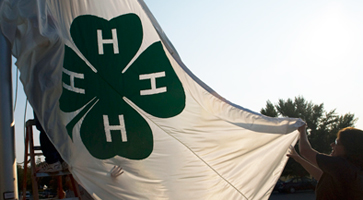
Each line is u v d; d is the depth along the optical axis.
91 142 3.11
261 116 3.49
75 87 3.18
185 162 3.31
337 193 2.31
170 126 3.35
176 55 3.37
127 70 3.37
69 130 3.04
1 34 2.81
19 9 2.90
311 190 25.84
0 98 2.74
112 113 3.25
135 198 3.08
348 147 2.35
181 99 3.40
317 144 34.12
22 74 2.82
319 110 35.50
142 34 3.43
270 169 3.44
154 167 3.22
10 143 2.73
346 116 34.72
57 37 2.98
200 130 3.40
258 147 3.48
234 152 3.44
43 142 3.40
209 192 3.29
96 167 3.06
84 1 3.36
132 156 3.20
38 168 3.40
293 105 37.31
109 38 3.37
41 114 2.86
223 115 3.46
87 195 3.95
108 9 3.42
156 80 3.39
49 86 2.90
